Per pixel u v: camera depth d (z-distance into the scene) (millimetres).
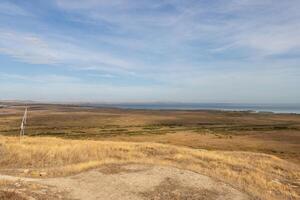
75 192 12477
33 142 29812
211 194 13297
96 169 16094
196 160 25641
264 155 32719
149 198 12406
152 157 25719
